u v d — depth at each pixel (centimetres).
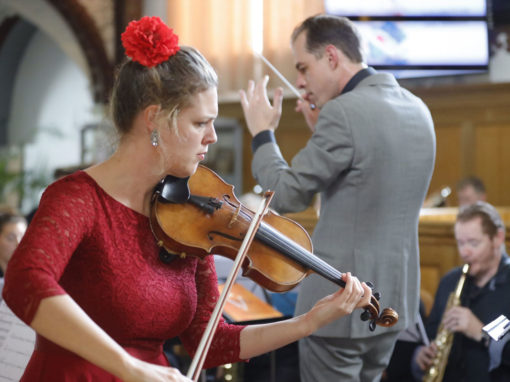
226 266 284
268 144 229
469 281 311
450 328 298
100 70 745
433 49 608
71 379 148
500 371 285
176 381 126
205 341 147
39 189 1017
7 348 200
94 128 759
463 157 623
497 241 304
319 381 218
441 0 603
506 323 165
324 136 211
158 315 153
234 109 691
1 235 345
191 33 693
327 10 621
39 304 123
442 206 567
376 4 611
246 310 257
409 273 222
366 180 208
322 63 225
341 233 213
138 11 727
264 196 178
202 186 174
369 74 223
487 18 599
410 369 334
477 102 611
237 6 675
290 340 164
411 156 214
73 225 139
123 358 123
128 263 150
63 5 730
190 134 146
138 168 152
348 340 212
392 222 214
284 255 175
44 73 1064
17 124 1098
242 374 314
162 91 143
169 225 156
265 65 666
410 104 221
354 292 163
